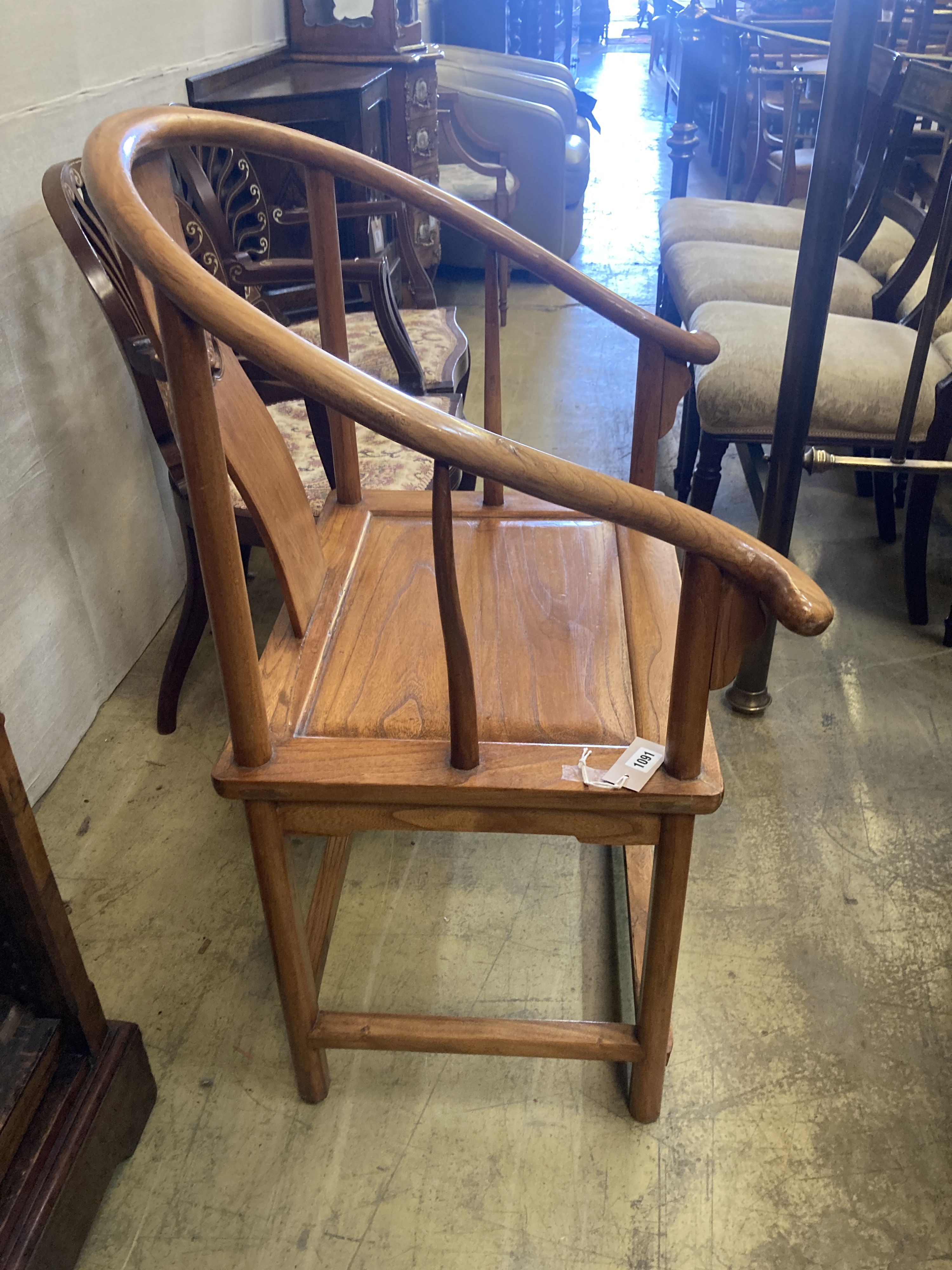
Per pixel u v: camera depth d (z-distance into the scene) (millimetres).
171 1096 1146
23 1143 936
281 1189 1054
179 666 1624
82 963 968
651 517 710
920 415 1709
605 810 859
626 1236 1011
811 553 2184
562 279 1129
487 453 676
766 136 3641
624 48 12570
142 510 1850
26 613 1485
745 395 1717
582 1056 1030
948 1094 1143
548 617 1072
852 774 1607
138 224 646
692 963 1297
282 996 1028
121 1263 992
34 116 1440
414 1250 1001
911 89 2029
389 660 1004
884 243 2516
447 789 848
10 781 814
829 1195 1046
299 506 1072
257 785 856
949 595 2049
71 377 1571
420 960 1308
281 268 1713
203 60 2121
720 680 803
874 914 1368
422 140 2916
